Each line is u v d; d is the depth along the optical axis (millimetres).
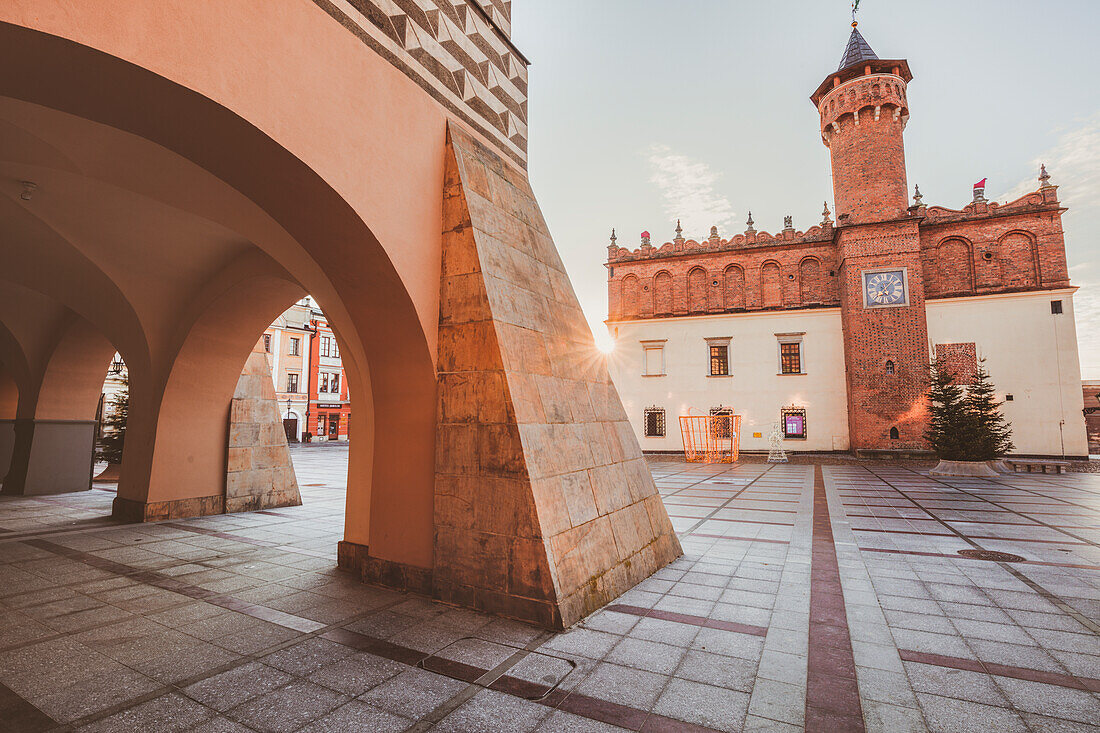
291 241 6055
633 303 30984
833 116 26625
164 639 4223
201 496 9797
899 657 3918
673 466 22656
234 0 3742
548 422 5363
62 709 3180
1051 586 5688
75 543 7586
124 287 8570
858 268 24953
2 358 12711
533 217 7312
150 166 5297
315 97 4371
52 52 2955
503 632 4344
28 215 6980
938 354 24594
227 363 9914
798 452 26641
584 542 5125
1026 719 3070
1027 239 23984
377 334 5590
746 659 3877
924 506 11336
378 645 4094
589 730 2963
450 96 6340
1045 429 22766
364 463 6273
